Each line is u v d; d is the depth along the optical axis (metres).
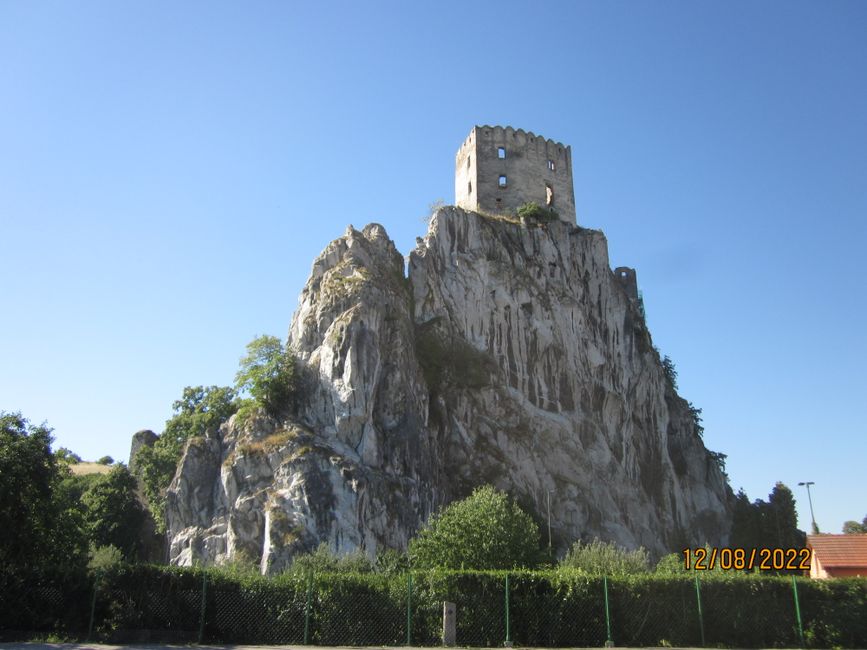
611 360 97.00
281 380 69.25
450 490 72.50
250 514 60.78
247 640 31.67
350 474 60.94
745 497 111.12
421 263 88.88
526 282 92.75
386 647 31.05
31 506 38.38
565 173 107.75
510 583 33.44
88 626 30.88
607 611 33.19
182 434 85.00
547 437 85.00
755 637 34.19
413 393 71.75
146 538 80.81
